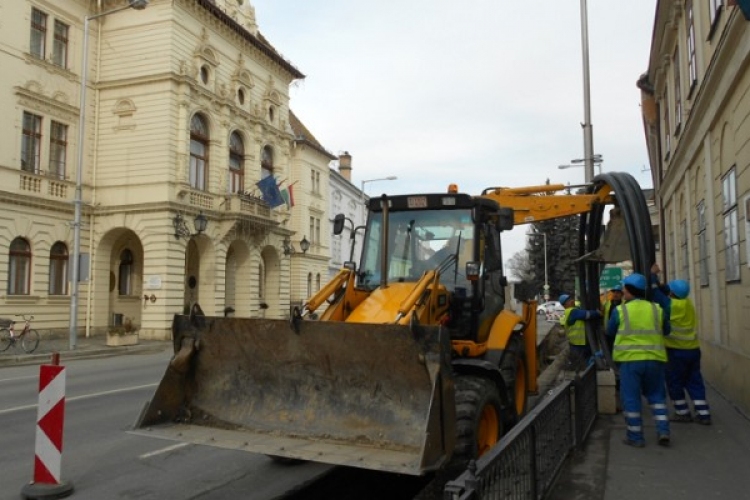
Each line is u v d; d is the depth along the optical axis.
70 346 21.08
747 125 8.24
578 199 10.75
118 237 29.19
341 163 58.38
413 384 5.01
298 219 43.44
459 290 7.10
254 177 34.69
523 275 79.19
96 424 8.91
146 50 28.28
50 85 25.97
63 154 26.89
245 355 5.64
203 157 30.91
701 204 12.64
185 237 28.41
